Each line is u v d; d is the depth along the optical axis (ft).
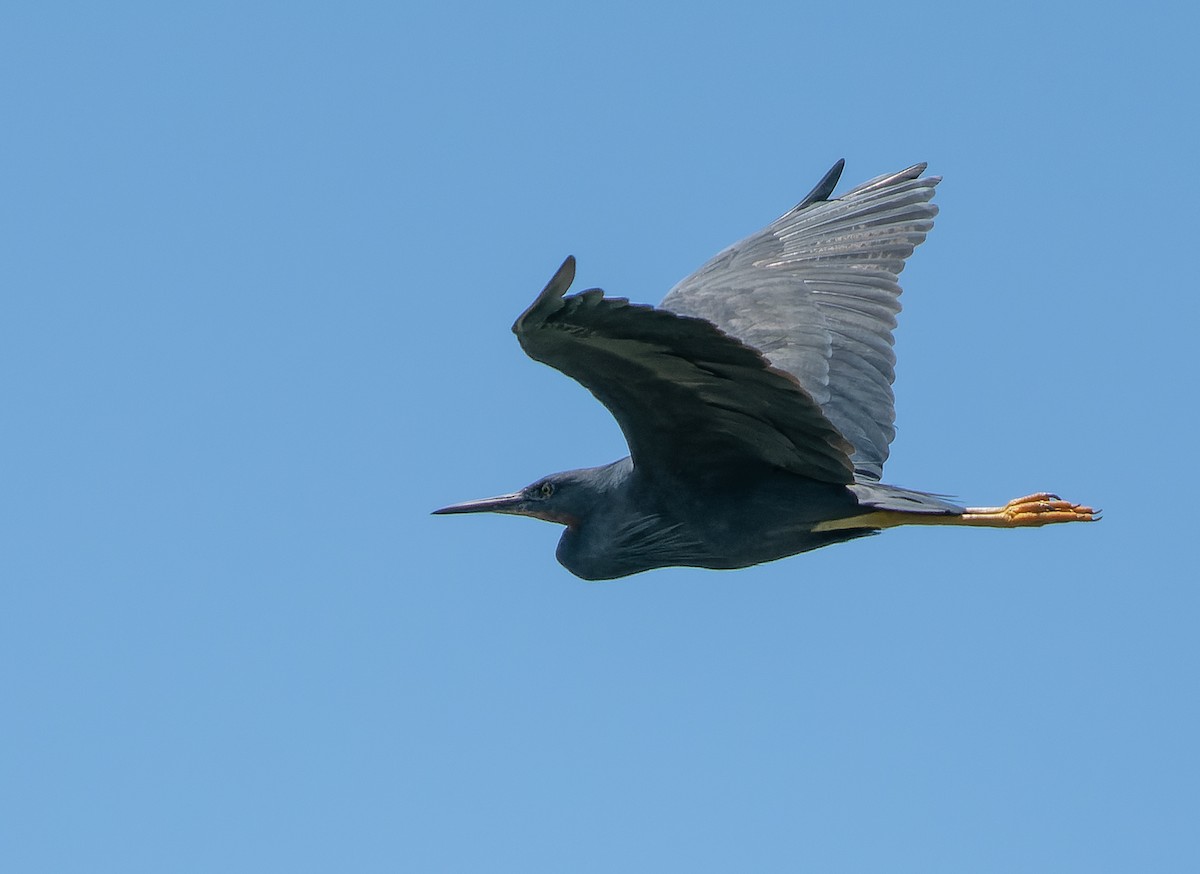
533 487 45.52
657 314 34.17
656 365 37.52
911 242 51.34
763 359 36.19
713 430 40.81
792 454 41.06
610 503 44.09
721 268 51.78
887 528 43.55
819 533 43.04
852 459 45.60
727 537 43.04
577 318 34.37
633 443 41.91
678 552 43.80
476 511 45.88
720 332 35.01
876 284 50.11
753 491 42.34
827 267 50.72
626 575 45.14
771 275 50.65
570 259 32.35
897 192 52.54
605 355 36.68
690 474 42.45
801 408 38.60
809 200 53.36
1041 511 42.98
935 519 43.19
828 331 48.37
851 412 46.73
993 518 42.98
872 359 48.08
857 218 52.13
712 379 38.09
